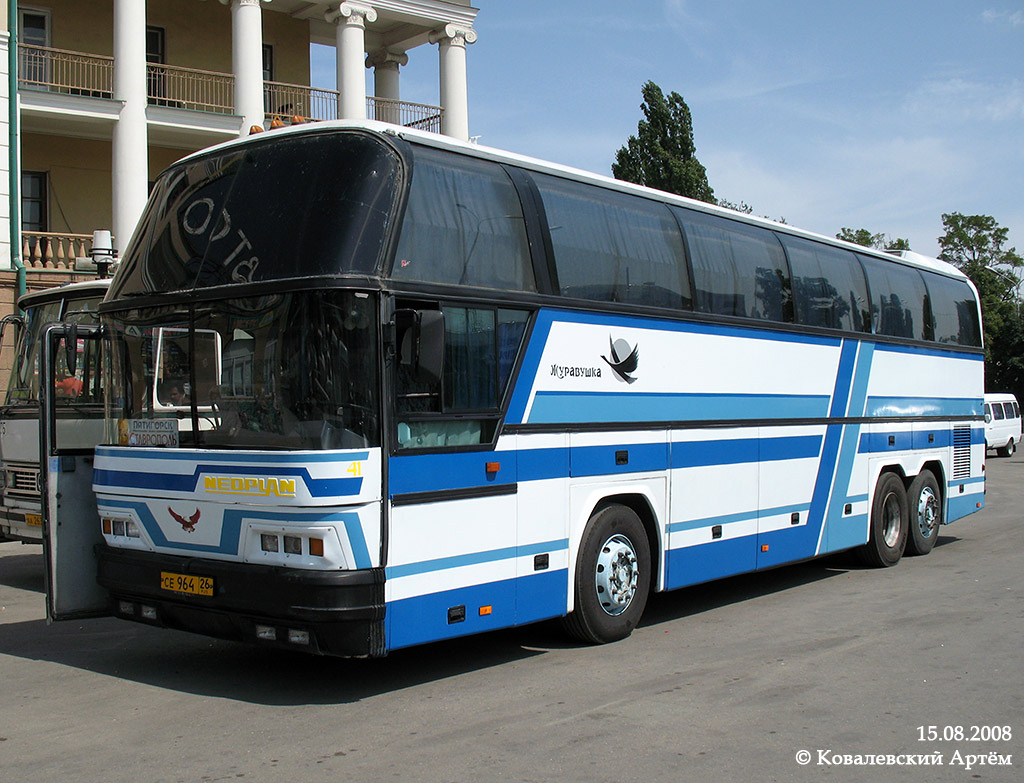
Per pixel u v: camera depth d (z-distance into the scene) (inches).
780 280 407.2
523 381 285.0
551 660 295.7
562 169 315.6
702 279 361.4
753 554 383.2
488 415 273.0
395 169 255.3
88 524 298.8
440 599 257.0
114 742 221.6
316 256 243.4
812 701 252.5
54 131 949.8
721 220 385.4
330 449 235.5
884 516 479.2
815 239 445.7
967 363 564.1
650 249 339.6
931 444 519.2
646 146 1931.6
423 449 253.4
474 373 270.5
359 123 259.6
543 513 290.0
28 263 879.1
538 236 295.1
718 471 363.9
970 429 563.2
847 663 290.7
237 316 253.9
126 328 283.0
